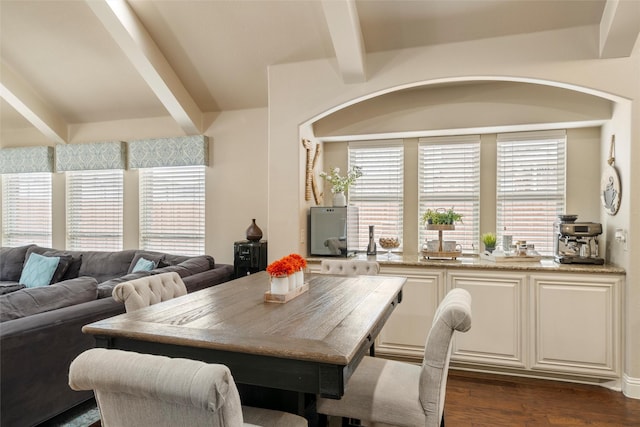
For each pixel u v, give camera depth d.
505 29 2.90
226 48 3.53
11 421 1.99
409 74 3.14
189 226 4.60
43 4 3.36
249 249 3.84
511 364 3.08
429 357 1.66
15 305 2.17
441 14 2.87
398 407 1.69
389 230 4.13
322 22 3.12
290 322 1.64
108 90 4.34
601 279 2.87
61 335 2.22
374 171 4.16
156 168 4.70
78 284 2.53
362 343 1.47
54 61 4.01
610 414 2.55
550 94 3.37
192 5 3.18
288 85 3.50
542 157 3.66
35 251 4.64
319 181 4.14
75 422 2.41
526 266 3.05
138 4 3.24
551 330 2.99
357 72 3.17
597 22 2.75
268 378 1.38
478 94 3.55
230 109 4.38
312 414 1.80
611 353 2.87
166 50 3.66
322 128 3.96
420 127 3.70
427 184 4.02
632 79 2.72
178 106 4.06
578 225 3.13
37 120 4.63
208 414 0.95
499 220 3.79
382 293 2.20
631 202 2.76
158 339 1.47
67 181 5.04
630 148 2.76
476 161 3.86
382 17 2.96
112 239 4.88
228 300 2.04
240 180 4.38
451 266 3.20
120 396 1.04
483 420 2.48
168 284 2.34
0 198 5.38
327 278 2.68
